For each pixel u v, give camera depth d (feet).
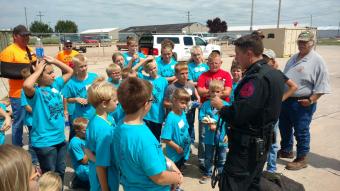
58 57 20.57
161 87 14.79
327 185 12.69
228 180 8.46
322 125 20.77
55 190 6.49
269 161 13.01
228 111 8.12
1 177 3.76
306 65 13.30
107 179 7.73
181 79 14.43
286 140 15.10
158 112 14.74
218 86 12.69
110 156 7.54
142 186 6.81
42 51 12.45
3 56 14.73
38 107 10.48
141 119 6.93
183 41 61.77
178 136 11.99
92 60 71.00
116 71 14.16
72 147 12.07
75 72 14.07
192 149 16.99
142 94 6.55
